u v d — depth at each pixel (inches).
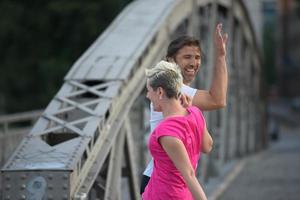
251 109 2214.6
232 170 1604.3
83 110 678.5
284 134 4224.9
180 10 1101.1
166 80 448.1
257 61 2218.3
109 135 690.8
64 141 647.8
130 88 778.8
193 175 432.8
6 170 563.8
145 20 900.6
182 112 454.9
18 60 2869.1
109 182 690.2
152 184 450.3
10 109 2837.1
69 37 2807.6
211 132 1362.0
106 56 783.1
